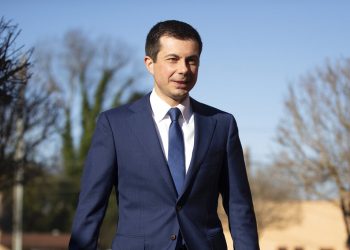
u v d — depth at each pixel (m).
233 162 6.03
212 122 5.99
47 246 58.19
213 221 5.86
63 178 57.62
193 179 5.72
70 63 60.69
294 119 37.75
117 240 5.71
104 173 5.81
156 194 5.68
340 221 63.44
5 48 9.93
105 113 5.99
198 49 5.80
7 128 20.05
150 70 5.99
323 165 37.09
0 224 55.56
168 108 5.88
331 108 37.06
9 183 21.91
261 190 64.25
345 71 37.19
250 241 5.91
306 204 64.44
